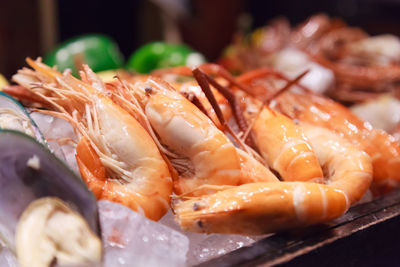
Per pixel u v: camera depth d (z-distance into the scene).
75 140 0.42
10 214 0.35
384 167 0.50
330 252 0.40
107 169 0.40
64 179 0.35
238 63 0.98
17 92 0.45
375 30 1.31
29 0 0.96
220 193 0.39
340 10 1.39
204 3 1.21
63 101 0.43
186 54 0.84
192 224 0.38
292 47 1.02
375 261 0.43
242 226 0.39
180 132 0.40
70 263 0.33
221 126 0.44
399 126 0.68
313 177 0.43
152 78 0.43
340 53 1.03
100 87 0.43
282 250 0.38
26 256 0.33
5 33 0.94
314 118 0.52
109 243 0.36
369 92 0.88
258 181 0.42
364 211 0.44
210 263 0.37
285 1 1.46
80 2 1.11
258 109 0.48
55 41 1.03
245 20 1.29
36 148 0.35
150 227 0.37
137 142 0.40
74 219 0.34
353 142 0.51
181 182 0.41
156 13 1.17
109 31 1.19
